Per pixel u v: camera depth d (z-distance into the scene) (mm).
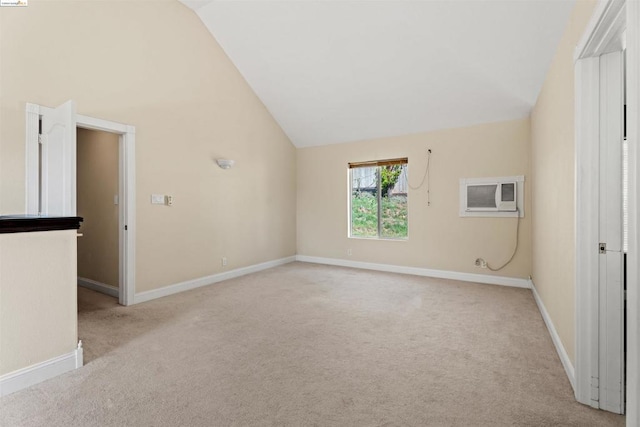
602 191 1810
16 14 2822
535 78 3602
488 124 4641
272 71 4863
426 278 4992
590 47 1757
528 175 4395
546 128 3201
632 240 1030
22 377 2010
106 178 4125
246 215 5297
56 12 3070
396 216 5574
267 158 5727
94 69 3357
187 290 4309
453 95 4328
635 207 1015
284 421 1715
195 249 4461
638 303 1002
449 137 4938
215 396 1938
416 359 2406
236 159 5090
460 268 4891
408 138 5289
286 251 6258
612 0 1398
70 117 2473
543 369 2254
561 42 2541
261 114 5574
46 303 2125
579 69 1876
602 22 1549
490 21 3217
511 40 3303
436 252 5078
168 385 2055
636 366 1011
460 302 3789
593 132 1828
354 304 3721
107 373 2197
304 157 6402
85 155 4383
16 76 2807
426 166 5137
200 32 4465
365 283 4688
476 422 1708
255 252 5496
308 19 3910
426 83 4258
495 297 3984
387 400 1898
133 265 3721
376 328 3008
